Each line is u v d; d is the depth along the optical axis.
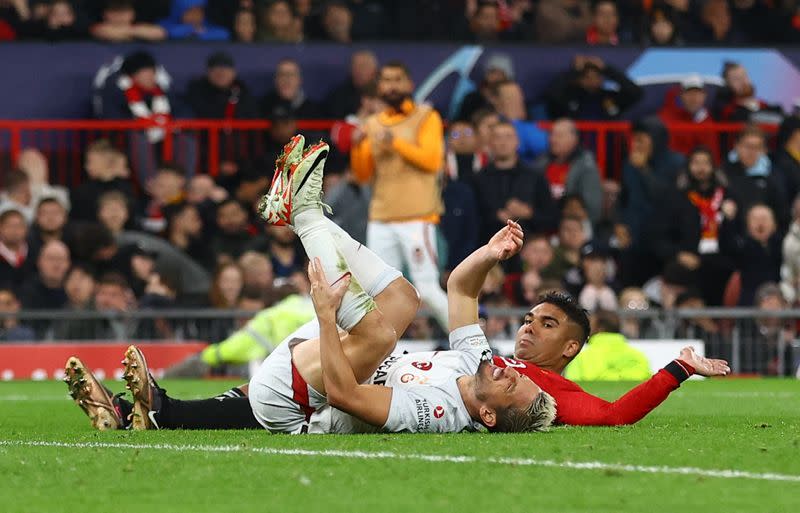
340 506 15.98
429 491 17.03
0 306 56.72
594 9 69.44
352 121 63.06
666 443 22.05
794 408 35.50
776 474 18.48
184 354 55.50
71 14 64.38
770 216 62.88
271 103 64.12
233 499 16.64
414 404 23.25
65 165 63.12
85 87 64.25
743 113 67.69
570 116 66.56
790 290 62.69
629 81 66.88
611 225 63.31
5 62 63.78
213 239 60.94
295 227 23.39
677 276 61.47
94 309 56.88
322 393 23.59
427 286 48.25
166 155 63.25
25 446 22.64
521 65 66.81
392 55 65.69
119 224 59.91
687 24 71.06
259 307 56.53
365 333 22.91
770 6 72.12
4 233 58.66
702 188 63.38
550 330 25.58
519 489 17.14
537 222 61.56
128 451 21.34
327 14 66.31
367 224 60.62
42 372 55.22
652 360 55.97
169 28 66.38
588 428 24.41
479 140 62.81
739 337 57.22
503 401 23.31
